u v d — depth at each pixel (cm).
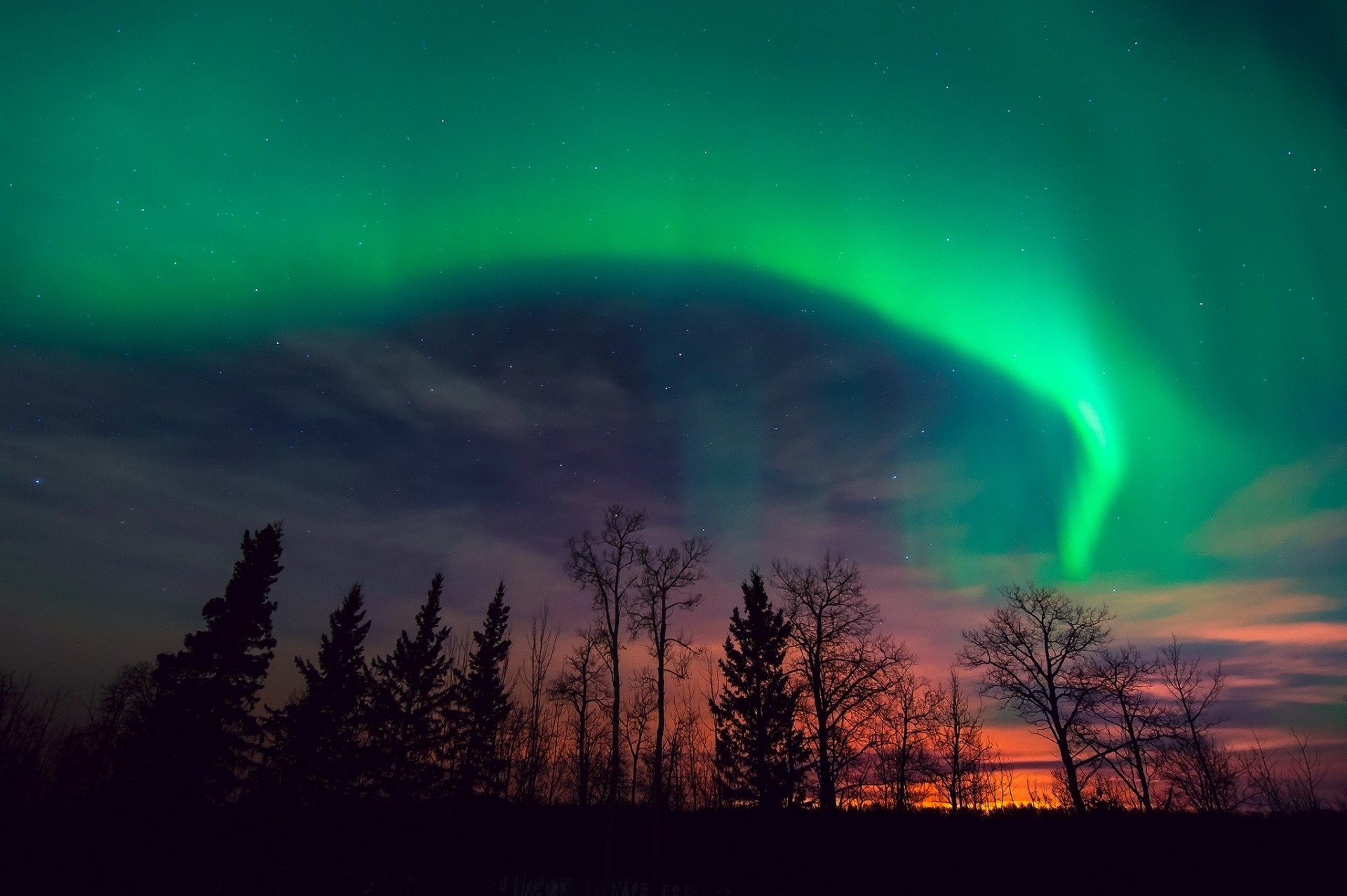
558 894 3672
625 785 3597
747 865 3341
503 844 3928
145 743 3169
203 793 3219
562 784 4150
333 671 3994
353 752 3831
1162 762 3050
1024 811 3516
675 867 3947
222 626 3522
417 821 3797
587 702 2927
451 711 3919
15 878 2738
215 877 3122
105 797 3055
